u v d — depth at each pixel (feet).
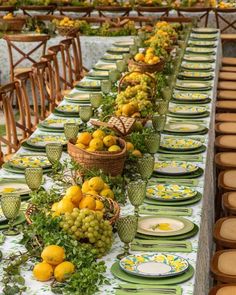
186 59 25.55
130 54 21.62
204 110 17.98
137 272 9.09
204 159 14.26
